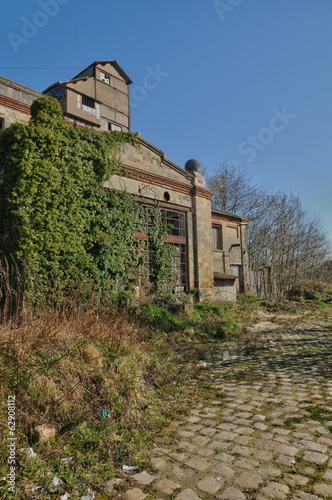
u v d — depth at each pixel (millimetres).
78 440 3357
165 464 3086
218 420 4055
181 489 2672
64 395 3729
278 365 6602
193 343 9055
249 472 2867
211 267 16594
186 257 15648
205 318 11883
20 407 3361
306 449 3189
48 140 9227
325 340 9203
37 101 9648
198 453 3262
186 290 15508
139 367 5301
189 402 4754
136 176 13305
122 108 22344
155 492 2645
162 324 10109
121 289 11281
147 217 13836
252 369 6422
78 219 9883
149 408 4434
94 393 4035
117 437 3523
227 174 32938
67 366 4125
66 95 16156
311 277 29734
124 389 4344
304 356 7281
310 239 29266
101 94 20844
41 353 4133
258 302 18625
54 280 8781
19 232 8461
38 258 8680
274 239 26094
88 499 2551
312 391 4859
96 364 4512
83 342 4746
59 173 9344
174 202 15141
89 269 10211
